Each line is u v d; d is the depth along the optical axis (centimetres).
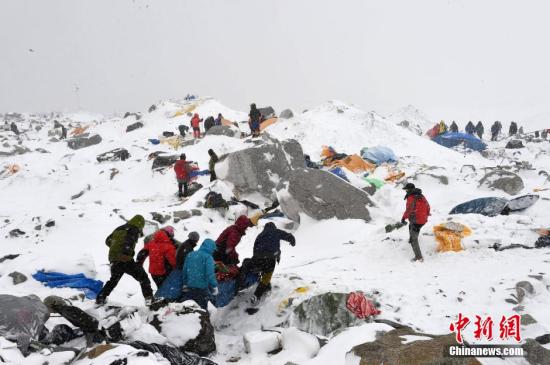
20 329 488
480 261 770
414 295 639
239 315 661
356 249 939
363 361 439
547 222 931
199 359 490
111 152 2309
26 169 2259
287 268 879
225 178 1512
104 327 516
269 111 3148
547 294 620
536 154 2523
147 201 1612
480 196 1394
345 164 1911
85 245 1057
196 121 2511
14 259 880
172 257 654
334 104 3011
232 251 705
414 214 811
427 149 2495
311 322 577
